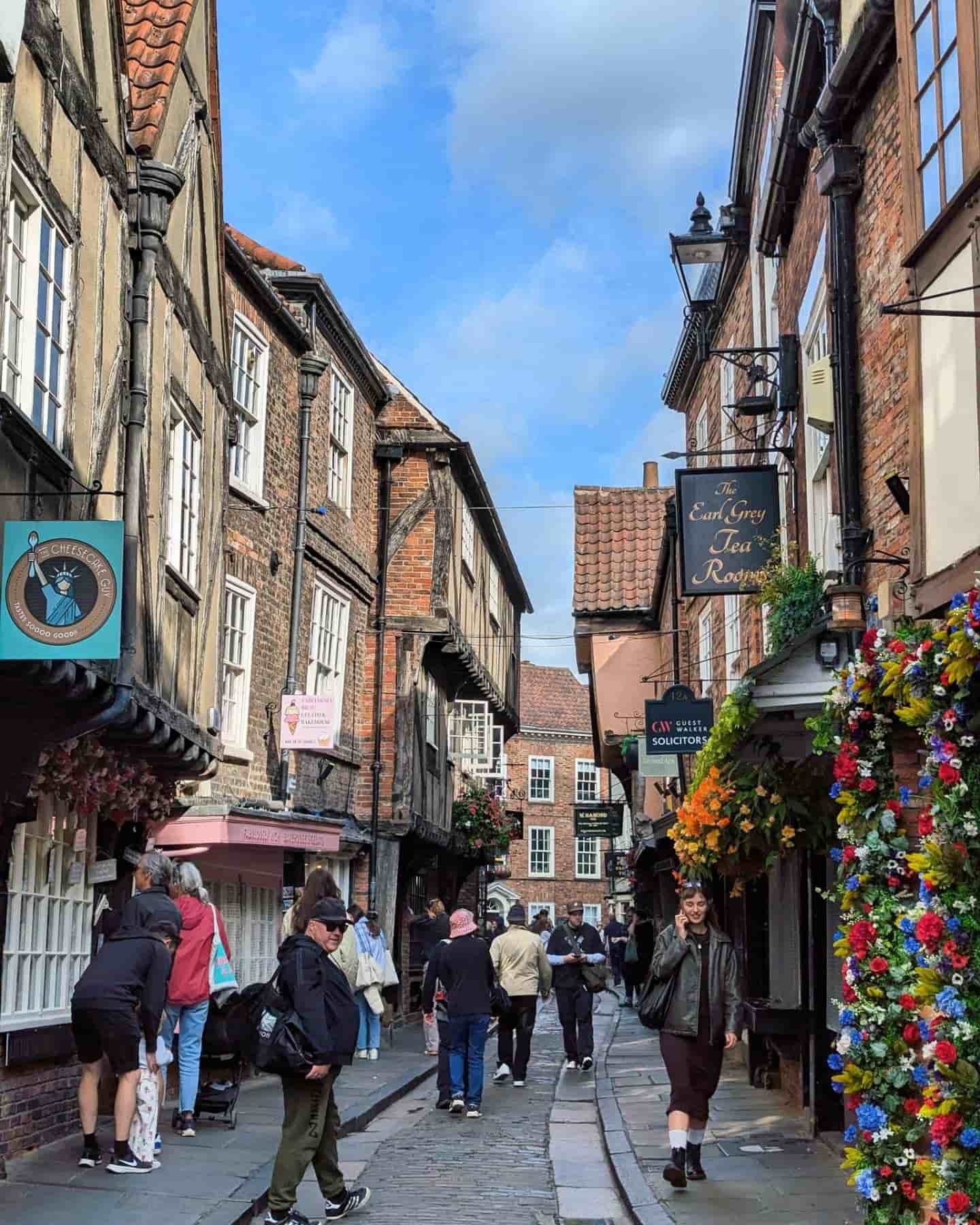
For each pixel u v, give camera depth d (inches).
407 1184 346.9
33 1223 271.4
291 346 698.8
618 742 1026.7
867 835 266.1
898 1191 242.2
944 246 282.4
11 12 259.1
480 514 1055.6
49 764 351.3
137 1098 328.5
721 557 469.7
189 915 381.4
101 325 371.6
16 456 298.4
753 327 583.2
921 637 246.5
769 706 323.6
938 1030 213.9
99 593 291.7
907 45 305.1
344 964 583.2
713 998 331.6
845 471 355.6
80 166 354.3
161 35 446.3
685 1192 318.7
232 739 614.2
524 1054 549.0
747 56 539.5
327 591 767.1
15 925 348.2
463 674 1028.5
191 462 475.8
